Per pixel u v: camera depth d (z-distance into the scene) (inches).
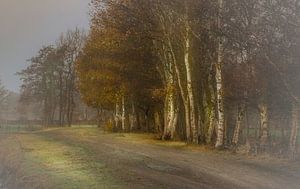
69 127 3494.1
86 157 1123.3
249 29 1149.1
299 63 1101.1
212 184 728.3
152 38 1731.1
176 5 1523.1
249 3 1127.6
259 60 1220.5
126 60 2239.2
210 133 1555.1
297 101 1129.4
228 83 1492.4
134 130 2667.3
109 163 1002.7
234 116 1940.2
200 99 1644.9
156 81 2246.6
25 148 1379.2
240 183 735.7
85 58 2551.7
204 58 1621.6
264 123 1305.4
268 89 1273.4
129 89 2333.9
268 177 796.6
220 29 1272.1
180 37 1630.2
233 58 1509.6
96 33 2251.5
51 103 4094.5
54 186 737.0
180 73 1665.8
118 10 1696.6
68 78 4023.1
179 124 1910.7
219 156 1154.0
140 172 864.9
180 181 757.9
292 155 1067.3
